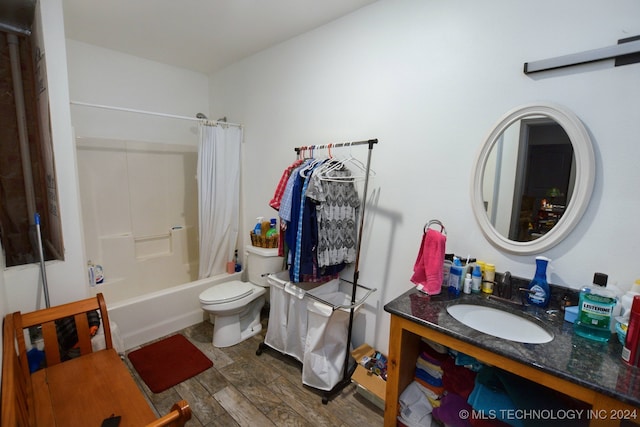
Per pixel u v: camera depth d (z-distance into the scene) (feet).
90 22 7.32
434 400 5.01
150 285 10.15
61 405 3.90
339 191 6.43
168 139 10.52
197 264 11.31
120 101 9.35
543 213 4.58
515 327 4.51
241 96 9.83
